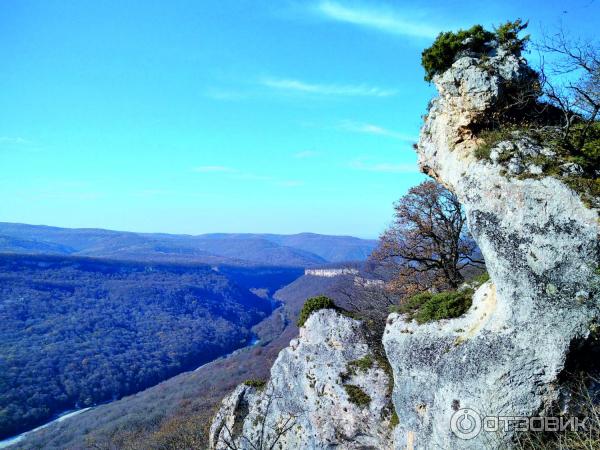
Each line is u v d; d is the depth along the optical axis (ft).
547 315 29.01
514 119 37.68
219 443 65.87
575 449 27.61
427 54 42.16
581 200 28.84
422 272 75.05
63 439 182.80
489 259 32.53
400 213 74.90
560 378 28.63
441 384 34.22
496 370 30.60
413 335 37.96
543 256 29.55
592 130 34.09
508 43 39.96
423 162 44.32
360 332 54.60
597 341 27.96
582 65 34.71
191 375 266.36
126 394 268.41
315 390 54.13
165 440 124.77
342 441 50.60
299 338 60.44
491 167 33.73
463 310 36.70
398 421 42.27
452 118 39.65
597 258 27.78
